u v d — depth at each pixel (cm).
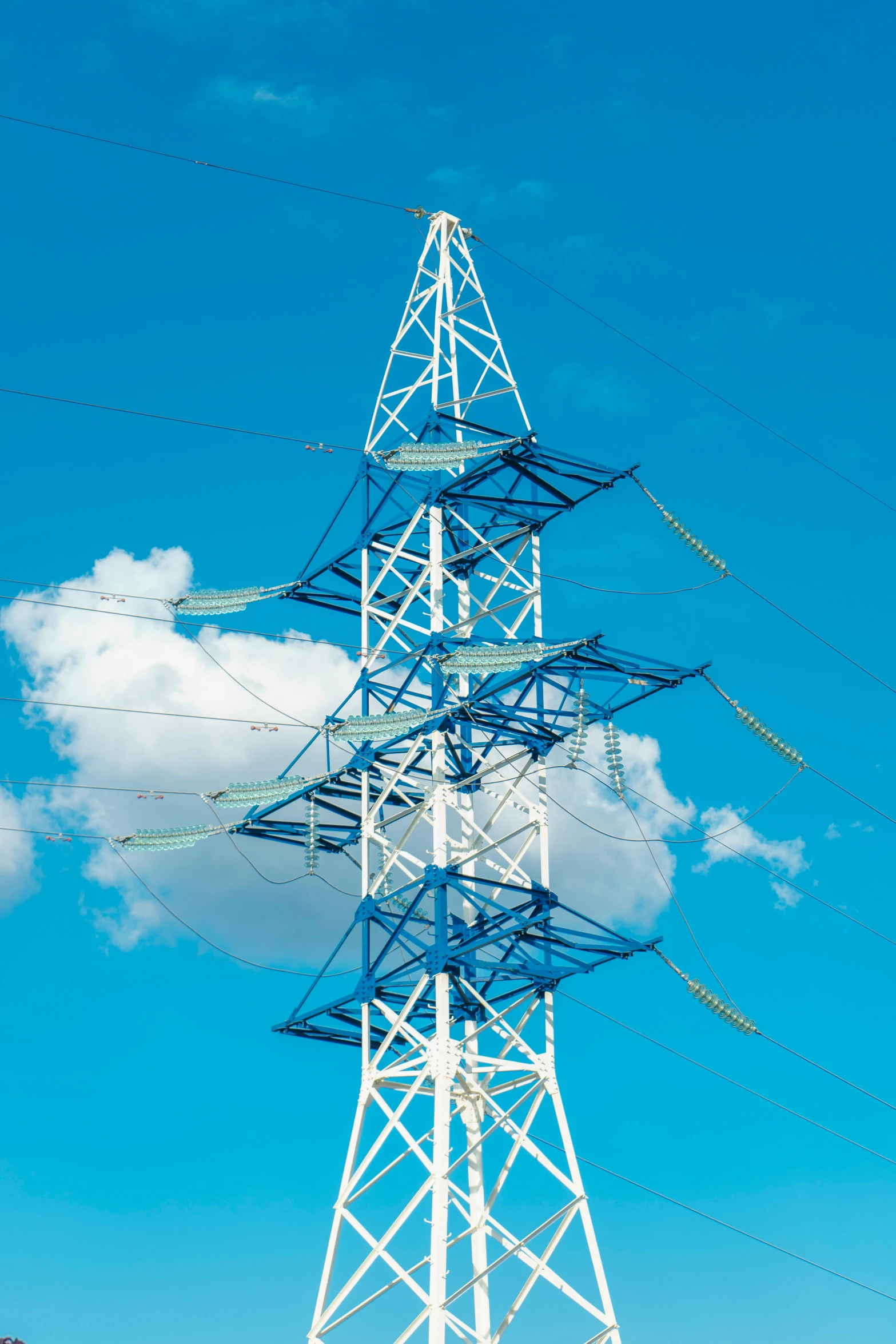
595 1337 5941
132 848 6619
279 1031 6531
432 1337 5725
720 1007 6106
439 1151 5975
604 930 6134
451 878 6288
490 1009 6275
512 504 6862
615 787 6247
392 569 6856
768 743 6419
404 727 6372
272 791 6600
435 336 7150
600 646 6116
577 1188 6153
